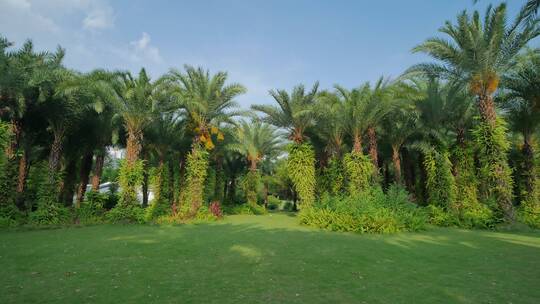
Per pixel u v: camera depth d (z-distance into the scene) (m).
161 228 16.02
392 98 19.27
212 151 27.88
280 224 18.75
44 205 17.31
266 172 42.88
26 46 17.72
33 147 21.11
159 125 24.27
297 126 23.05
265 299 5.40
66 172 22.89
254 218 23.67
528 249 10.42
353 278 6.81
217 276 6.84
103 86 17.62
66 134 19.34
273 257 8.87
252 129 31.47
